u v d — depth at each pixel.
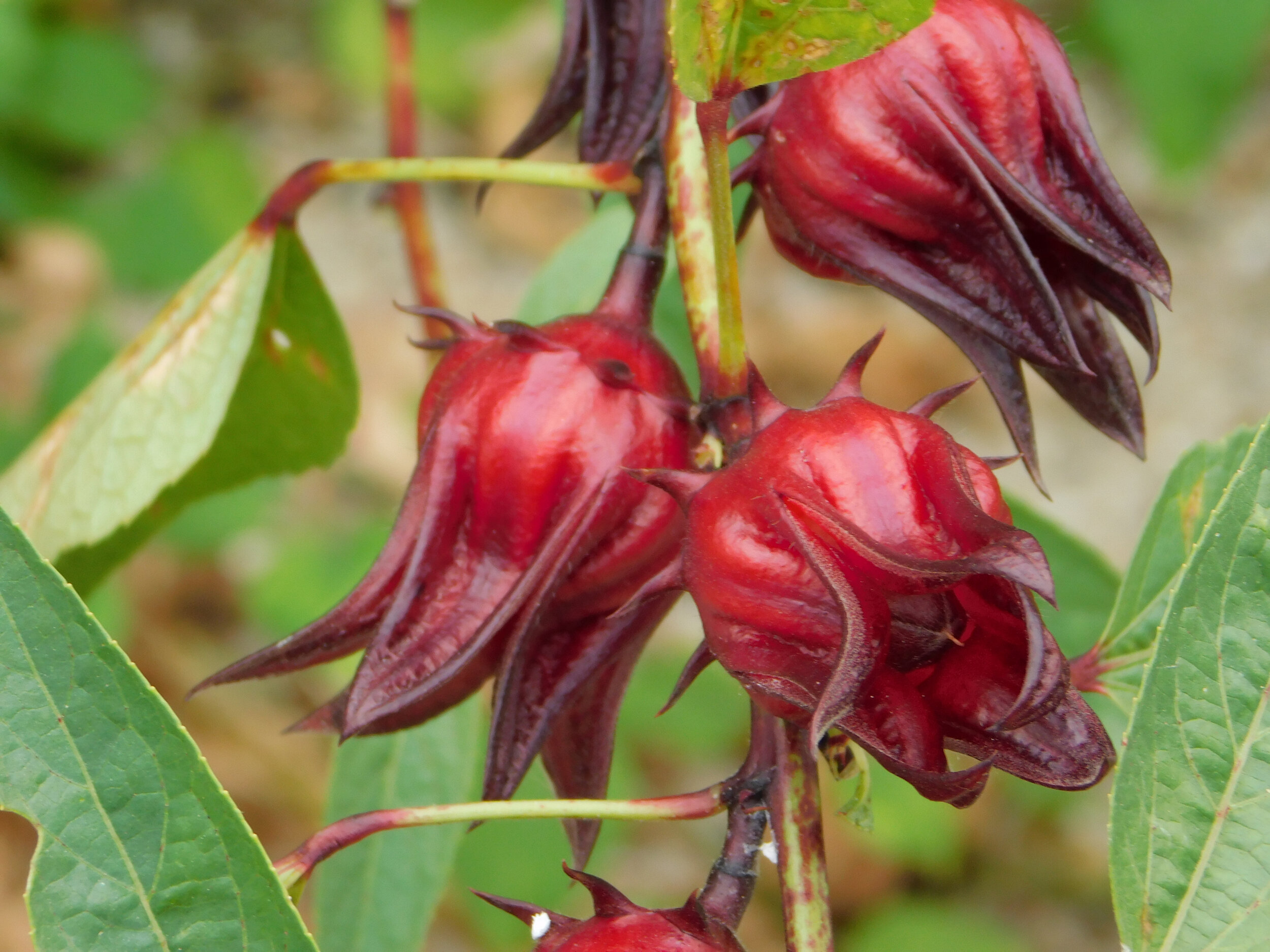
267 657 0.35
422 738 0.45
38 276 0.99
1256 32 1.04
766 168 0.37
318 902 0.44
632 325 0.37
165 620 0.88
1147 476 1.02
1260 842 0.35
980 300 0.36
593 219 0.47
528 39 1.17
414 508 0.36
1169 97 1.05
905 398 1.06
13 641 0.34
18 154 1.01
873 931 0.79
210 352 0.41
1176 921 0.35
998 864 0.87
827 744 0.35
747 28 0.33
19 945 0.78
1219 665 0.35
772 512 0.33
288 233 0.41
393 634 0.35
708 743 0.71
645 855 0.85
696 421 0.35
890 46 0.36
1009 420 0.36
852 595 0.32
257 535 0.91
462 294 1.11
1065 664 0.32
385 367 1.02
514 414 0.36
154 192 1.02
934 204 0.36
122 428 0.42
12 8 1.00
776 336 1.08
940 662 0.33
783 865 0.35
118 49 1.05
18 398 0.94
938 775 0.32
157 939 0.34
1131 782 0.35
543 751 0.37
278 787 0.84
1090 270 0.37
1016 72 0.36
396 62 0.46
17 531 0.34
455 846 0.44
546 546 0.35
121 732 0.34
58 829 0.34
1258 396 1.07
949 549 0.33
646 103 0.39
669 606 0.36
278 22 1.27
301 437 0.44
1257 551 0.34
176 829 0.34
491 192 1.16
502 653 0.36
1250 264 1.14
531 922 0.35
